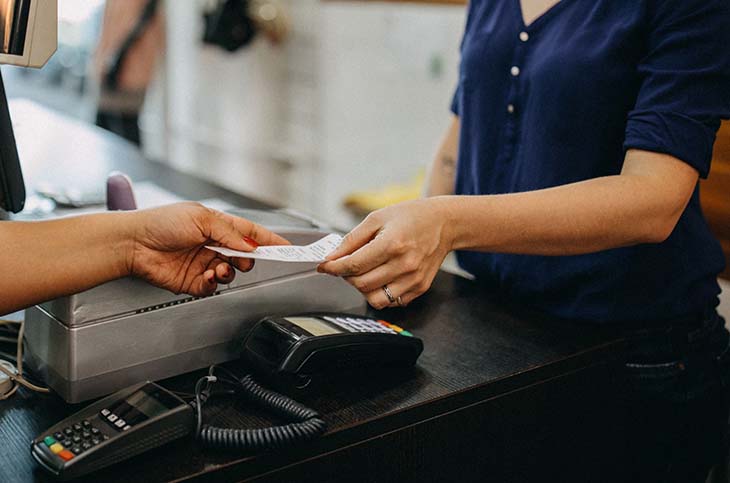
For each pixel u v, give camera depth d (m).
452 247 0.98
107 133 2.67
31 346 0.95
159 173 2.13
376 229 0.94
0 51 0.91
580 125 1.18
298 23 3.28
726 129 1.48
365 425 0.86
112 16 3.17
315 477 0.84
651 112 1.04
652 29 1.10
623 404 1.13
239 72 3.42
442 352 1.04
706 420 1.30
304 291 1.05
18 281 0.82
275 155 3.49
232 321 0.99
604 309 1.20
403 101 3.19
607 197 1.00
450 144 1.52
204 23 3.21
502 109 1.29
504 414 0.98
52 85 4.19
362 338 0.93
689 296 1.21
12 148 0.95
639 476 1.27
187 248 0.91
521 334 1.11
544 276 1.24
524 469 1.03
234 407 0.89
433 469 0.93
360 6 3.15
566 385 1.04
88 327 0.87
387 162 3.30
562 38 1.19
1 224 0.85
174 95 3.71
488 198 0.99
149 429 0.78
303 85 3.38
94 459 0.75
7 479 0.75
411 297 0.98
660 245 1.18
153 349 0.93
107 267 0.86
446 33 2.99
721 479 1.45
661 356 1.21
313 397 0.91
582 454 1.10
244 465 0.79
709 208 1.53
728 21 1.03
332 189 3.44
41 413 0.88
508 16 1.27
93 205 1.58
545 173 1.22
